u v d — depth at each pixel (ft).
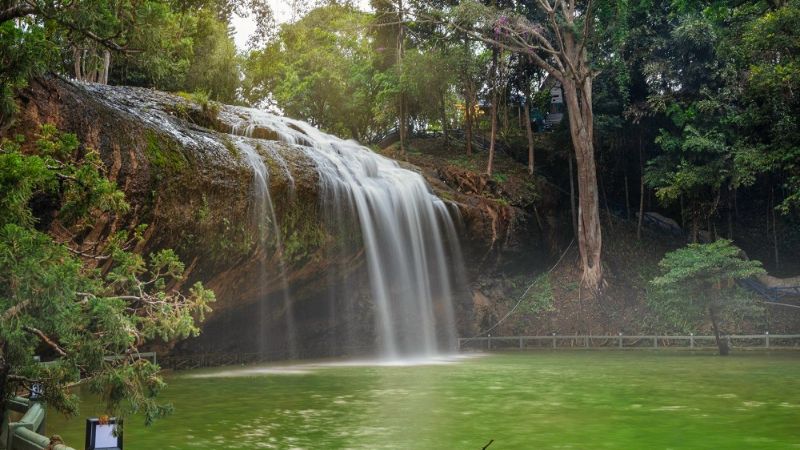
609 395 56.03
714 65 124.36
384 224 96.12
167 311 29.45
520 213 125.70
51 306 24.45
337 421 43.50
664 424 42.80
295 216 80.43
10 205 24.50
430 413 46.96
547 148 158.92
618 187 158.81
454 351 110.42
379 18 142.20
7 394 29.58
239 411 47.73
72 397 29.60
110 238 31.53
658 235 148.36
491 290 121.90
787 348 105.19
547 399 53.83
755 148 99.96
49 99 51.21
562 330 120.57
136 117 62.69
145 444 36.29
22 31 27.96
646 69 128.98
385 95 144.25
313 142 94.27
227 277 76.02
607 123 138.41
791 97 91.15
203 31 103.86
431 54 138.41
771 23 88.94
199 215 66.18
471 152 150.30
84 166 30.12
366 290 97.76
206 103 83.76
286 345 95.25
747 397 54.75
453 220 108.78
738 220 153.48
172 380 68.90
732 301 99.04
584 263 126.11
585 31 124.47
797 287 119.75
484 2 136.98
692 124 126.31
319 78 166.20
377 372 77.36
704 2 116.47
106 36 33.55
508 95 159.53
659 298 122.01
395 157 128.88
